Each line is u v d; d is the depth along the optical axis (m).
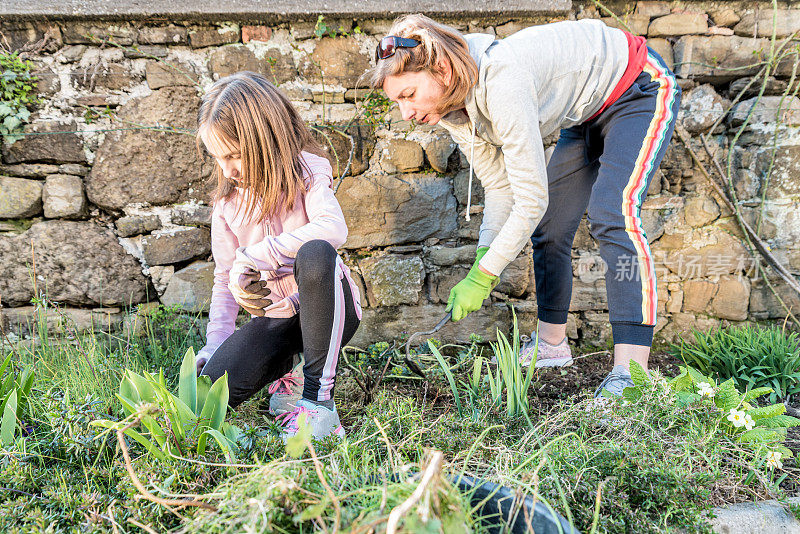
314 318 1.48
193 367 1.43
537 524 0.98
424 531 0.73
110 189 2.30
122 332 2.36
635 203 1.77
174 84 2.29
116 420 1.40
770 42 2.44
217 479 1.19
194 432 1.25
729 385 1.58
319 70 2.34
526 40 1.68
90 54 2.23
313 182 1.59
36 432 1.48
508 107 1.56
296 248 1.50
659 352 2.50
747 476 1.40
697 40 2.43
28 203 2.26
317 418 1.44
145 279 2.38
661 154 1.81
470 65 1.53
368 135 2.42
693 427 1.43
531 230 1.73
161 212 2.36
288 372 1.77
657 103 1.79
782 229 2.54
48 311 2.31
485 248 1.98
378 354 2.30
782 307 2.56
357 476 1.10
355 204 2.43
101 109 2.26
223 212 1.69
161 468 1.16
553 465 1.28
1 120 2.19
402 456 1.38
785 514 1.29
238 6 2.18
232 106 1.41
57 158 2.26
